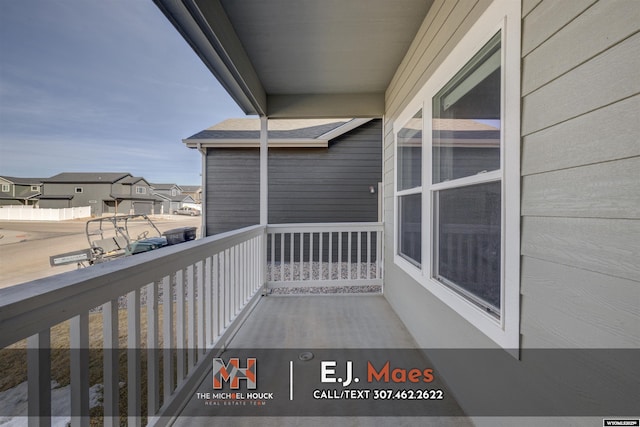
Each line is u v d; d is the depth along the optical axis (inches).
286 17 96.7
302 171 269.9
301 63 127.6
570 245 39.8
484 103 61.5
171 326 63.1
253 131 285.3
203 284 80.5
